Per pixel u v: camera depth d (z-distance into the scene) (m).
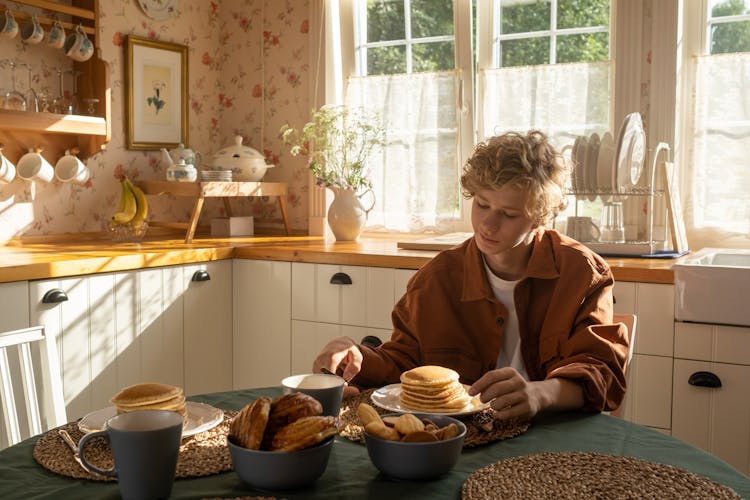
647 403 2.31
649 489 0.94
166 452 0.90
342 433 1.17
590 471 0.99
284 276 2.89
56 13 3.00
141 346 2.65
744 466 2.20
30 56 2.91
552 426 1.22
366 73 3.50
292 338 2.89
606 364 1.38
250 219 3.48
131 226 3.06
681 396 2.27
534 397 1.21
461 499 0.93
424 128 3.32
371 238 3.34
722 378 2.20
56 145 3.03
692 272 2.19
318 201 3.46
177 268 2.77
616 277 2.33
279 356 2.93
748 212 2.80
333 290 2.79
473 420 1.22
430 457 0.97
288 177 3.61
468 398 1.25
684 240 2.75
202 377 2.90
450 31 3.29
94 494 0.94
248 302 2.98
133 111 3.29
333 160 3.31
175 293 2.76
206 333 2.90
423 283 1.60
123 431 0.89
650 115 2.87
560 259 1.52
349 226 3.18
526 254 1.55
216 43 3.69
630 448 1.11
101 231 3.22
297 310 2.87
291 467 0.93
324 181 3.19
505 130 3.17
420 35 3.36
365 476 1.01
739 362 2.18
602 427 1.21
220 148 3.70
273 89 3.62
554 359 1.48
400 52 3.42
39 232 3.01
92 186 3.18
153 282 2.68
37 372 2.30
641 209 2.90
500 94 3.17
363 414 1.04
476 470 1.02
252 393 1.40
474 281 1.55
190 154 3.31
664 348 2.28
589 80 2.99
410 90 3.34
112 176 3.25
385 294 2.68
